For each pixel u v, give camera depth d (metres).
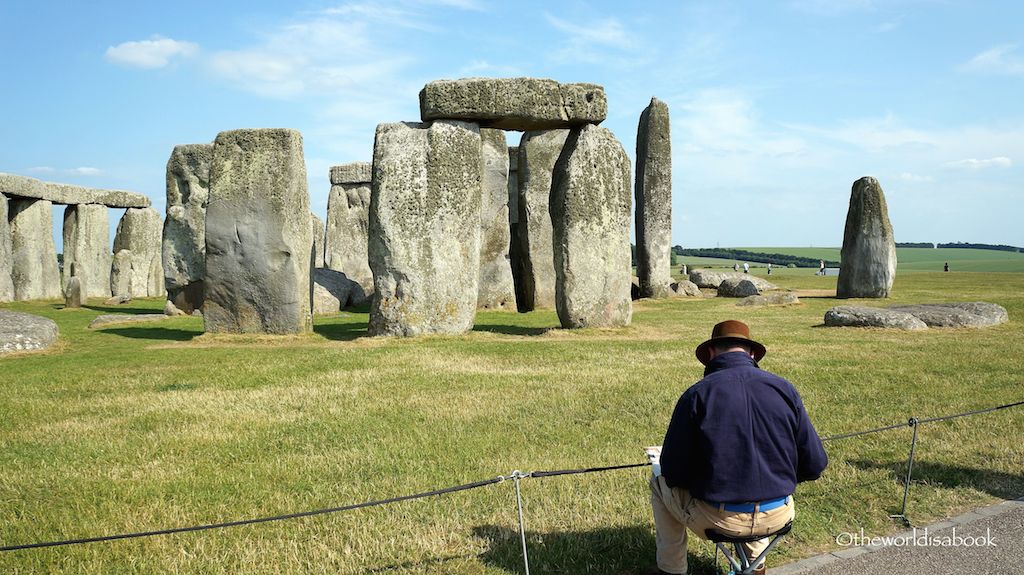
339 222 31.38
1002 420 8.34
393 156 15.10
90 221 31.78
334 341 15.03
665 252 28.23
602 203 15.97
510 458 7.00
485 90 15.12
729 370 4.30
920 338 15.25
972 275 42.50
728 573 4.68
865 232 25.64
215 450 7.39
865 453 7.19
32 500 6.04
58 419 8.67
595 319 16.02
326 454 7.23
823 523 5.56
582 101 15.70
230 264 15.41
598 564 4.91
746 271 50.62
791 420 4.20
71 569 4.81
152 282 31.08
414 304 15.13
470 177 15.48
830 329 16.98
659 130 28.00
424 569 4.81
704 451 4.18
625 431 7.96
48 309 24.44
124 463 7.00
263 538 5.28
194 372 11.56
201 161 22.09
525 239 23.44
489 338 15.05
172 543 5.20
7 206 27.55
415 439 7.73
